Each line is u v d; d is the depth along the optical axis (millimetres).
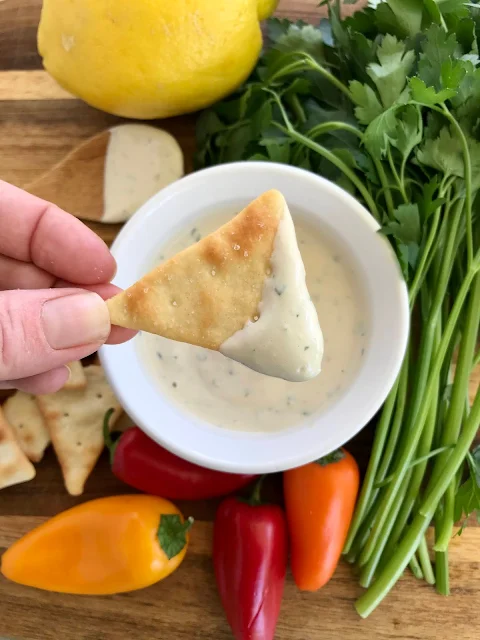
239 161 197
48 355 141
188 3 165
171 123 219
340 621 195
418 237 172
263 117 185
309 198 177
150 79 177
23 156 220
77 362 206
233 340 133
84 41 172
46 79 222
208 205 184
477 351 202
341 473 187
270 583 183
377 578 190
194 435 177
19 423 207
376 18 182
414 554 194
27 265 188
